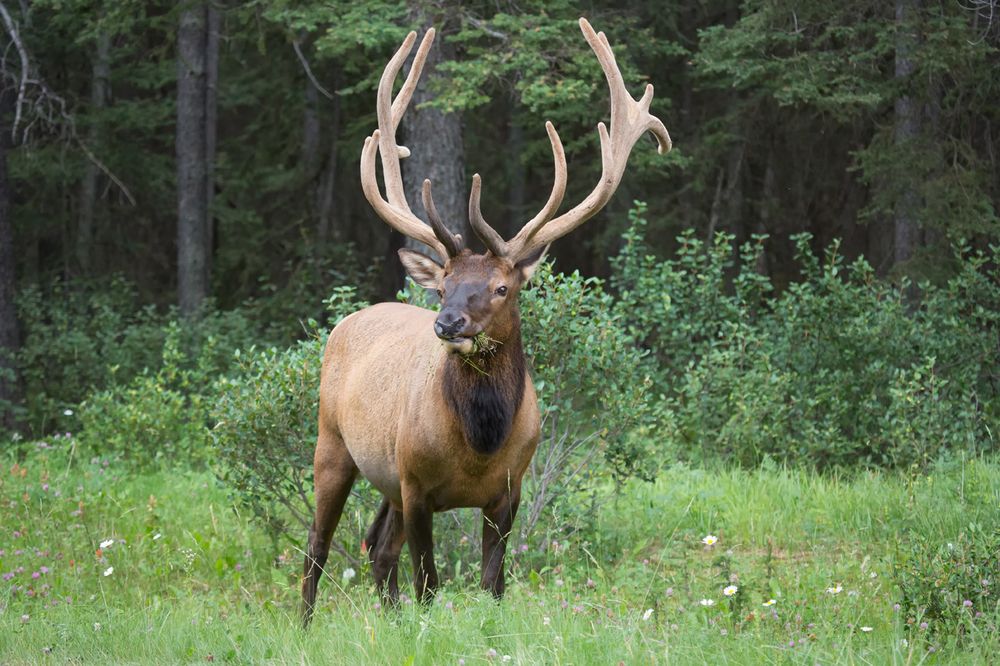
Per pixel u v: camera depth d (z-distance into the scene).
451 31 23.02
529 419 9.69
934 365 17.56
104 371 25.44
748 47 21.34
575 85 20.73
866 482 14.95
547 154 30.44
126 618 9.59
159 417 19.66
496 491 9.71
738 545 13.03
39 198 34.00
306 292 29.55
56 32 30.00
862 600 9.87
